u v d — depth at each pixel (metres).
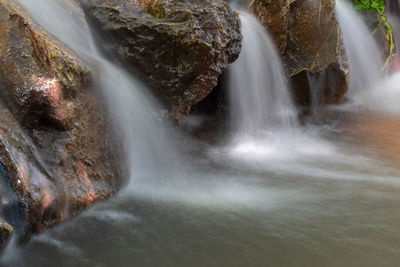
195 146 5.34
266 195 3.93
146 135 4.45
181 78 4.59
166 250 2.90
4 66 3.23
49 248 2.85
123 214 3.41
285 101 6.72
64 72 3.29
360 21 7.95
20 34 3.34
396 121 6.60
